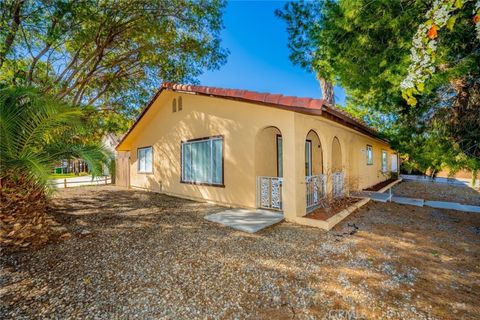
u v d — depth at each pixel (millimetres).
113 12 9836
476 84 5102
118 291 3447
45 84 10945
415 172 23906
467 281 3811
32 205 5074
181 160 10797
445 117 5664
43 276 3842
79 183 18250
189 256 4598
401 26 4855
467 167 5203
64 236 5680
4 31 8141
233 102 8453
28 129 4945
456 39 4336
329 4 6395
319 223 6418
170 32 11242
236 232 6008
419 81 3146
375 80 5734
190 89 8914
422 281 3785
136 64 13414
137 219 7262
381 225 6723
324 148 8508
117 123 17031
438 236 5875
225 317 2945
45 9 8445
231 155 8555
